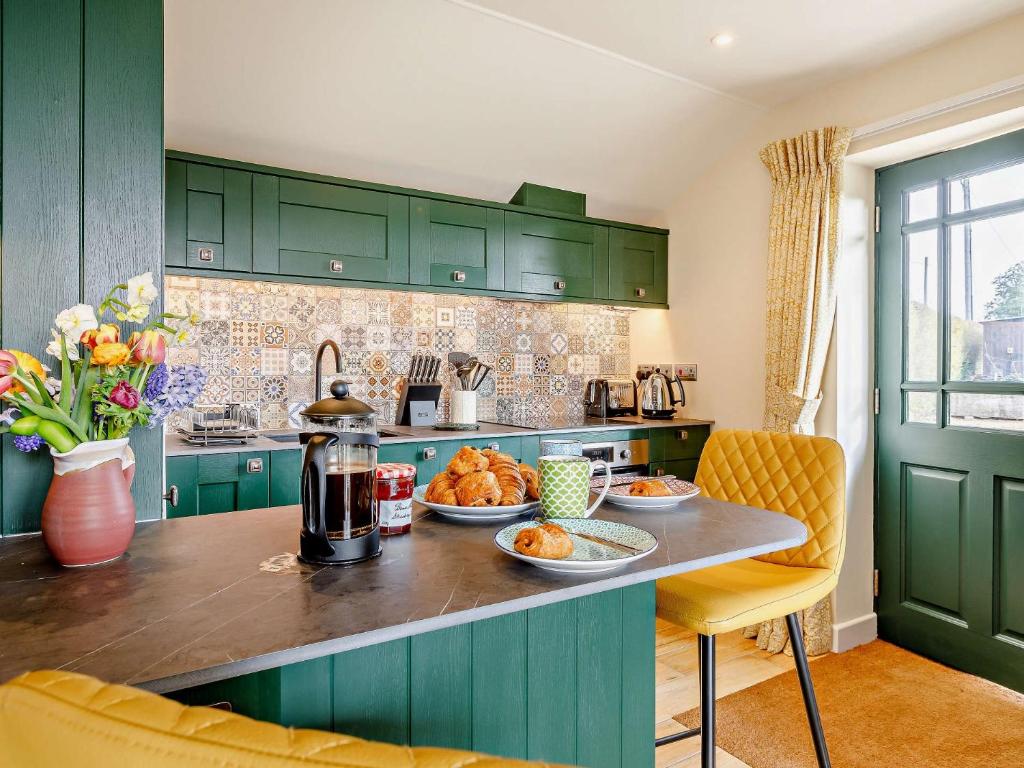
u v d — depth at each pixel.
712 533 1.19
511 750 1.06
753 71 2.73
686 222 3.61
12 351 1.00
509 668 1.06
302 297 3.00
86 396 1.02
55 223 1.23
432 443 2.74
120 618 0.76
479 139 3.04
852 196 2.78
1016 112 2.21
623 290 3.57
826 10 2.28
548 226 3.33
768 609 1.50
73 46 1.24
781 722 2.13
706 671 1.44
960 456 2.54
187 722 0.36
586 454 3.08
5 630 0.72
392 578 0.91
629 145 3.23
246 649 0.67
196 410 2.70
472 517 1.29
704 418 3.48
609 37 2.51
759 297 3.16
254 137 2.71
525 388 3.67
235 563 0.98
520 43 2.55
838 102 2.78
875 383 2.86
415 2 2.32
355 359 3.13
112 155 1.27
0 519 1.17
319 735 0.35
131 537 1.04
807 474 1.81
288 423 2.96
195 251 2.46
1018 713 2.19
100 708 0.37
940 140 2.50
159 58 1.32
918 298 2.71
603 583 0.90
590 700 1.16
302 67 2.50
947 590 2.59
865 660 2.62
